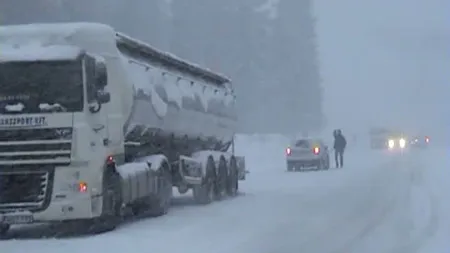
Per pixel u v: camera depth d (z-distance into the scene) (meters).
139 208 18.89
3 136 15.00
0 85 15.17
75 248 13.91
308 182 31.55
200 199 22.80
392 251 13.22
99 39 16.66
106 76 15.66
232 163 25.67
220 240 14.50
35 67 15.22
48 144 14.91
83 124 15.03
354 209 20.09
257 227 16.45
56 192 14.88
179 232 15.77
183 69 23.34
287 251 13.19
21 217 14.88
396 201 21.89
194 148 24.17
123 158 17.25
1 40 15.84
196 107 23.52
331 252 13.12
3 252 13.66
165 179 19.42
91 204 15.00
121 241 14.58
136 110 17.84
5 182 14.93
